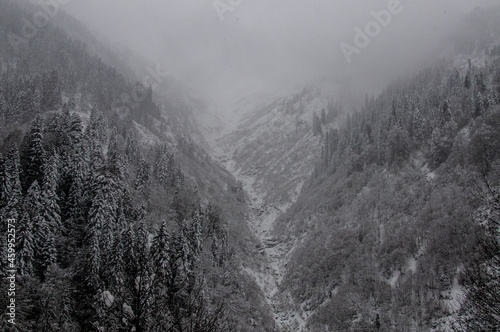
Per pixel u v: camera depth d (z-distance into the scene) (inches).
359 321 3142.2
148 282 607.8
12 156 2436.0
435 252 3159.5
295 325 3646.7
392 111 5738.2
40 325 979.3
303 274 4252.0
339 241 4247.0
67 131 3277.6
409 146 4945.9
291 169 7780.5
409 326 2760.8
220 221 4379.9
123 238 1947.6
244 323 2945.4
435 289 2871.6
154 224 3164.4
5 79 5339.6
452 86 5743.1
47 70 6240.2
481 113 4402.1
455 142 4229.8
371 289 3390.7
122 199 2847.0
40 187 2491.4
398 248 3563.0
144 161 3777.1
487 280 738.8
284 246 5315.0
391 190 4471.0
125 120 6018.7
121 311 580.4
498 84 4931.1
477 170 3545.8
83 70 6505.9
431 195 3897.6
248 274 4276.6
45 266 2101.4
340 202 5132.9
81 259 2068.2
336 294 3636.8
